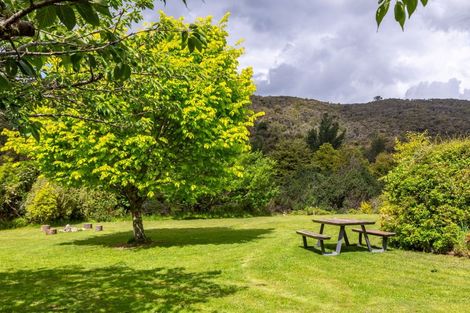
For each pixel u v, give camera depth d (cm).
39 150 1009
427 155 962
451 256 822
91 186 1099
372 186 2439
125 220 1998
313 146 4628
